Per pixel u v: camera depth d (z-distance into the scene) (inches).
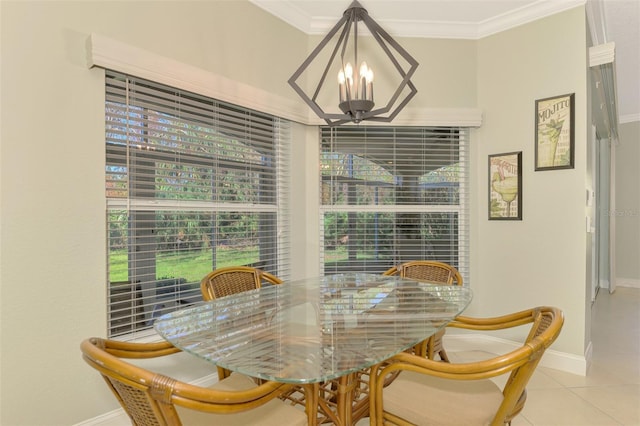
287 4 100.1
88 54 65.3
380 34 60.9
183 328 52.4
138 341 73.5
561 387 86.1
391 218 113.9
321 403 54.9
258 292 73.2
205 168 86.0
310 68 109.1
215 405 34.5
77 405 65.0
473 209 113.1
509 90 107.0
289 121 105.0
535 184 102.3
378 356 42.7
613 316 149.0
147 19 74.3
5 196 57.7
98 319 67.6
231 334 49.9
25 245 59.6
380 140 113.1
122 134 71.6
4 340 57.7
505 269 107.7
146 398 34.0
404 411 47.5
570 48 96.5
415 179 114.2
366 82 54.3
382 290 74.2
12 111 58.2
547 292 100.1
